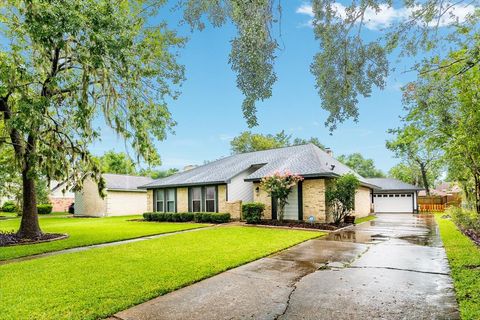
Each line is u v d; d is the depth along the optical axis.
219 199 18.73
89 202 27.97
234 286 5.33
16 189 22.48
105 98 9.03
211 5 3.32
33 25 6.28
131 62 7.74
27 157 10.91
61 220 22.23
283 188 14.87
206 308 4.37
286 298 4.73
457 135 9.16
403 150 19.23
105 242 10.41
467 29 4.41
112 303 4.49
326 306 4.39
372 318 3.96
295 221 15.19
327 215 15.20
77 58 8.16
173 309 4.34
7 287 5.27
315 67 3.46
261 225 14.65
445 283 5.37
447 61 5.42
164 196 22.06
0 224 18.77
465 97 7.22
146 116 9.33
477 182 13.20
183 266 6.59
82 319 3.98
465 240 9.50
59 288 5.19
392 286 5.23
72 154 11.70
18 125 8.21
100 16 6.62
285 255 7.84
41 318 4.02
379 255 7.76
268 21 3.07
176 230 13.76
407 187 28.42
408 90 5.95
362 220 18.52
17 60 9.02
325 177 15.31
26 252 8.73
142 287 5.20
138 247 9.08
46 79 9.59
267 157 20.62
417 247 8.83
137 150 9.40
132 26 7.39
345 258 7.46
